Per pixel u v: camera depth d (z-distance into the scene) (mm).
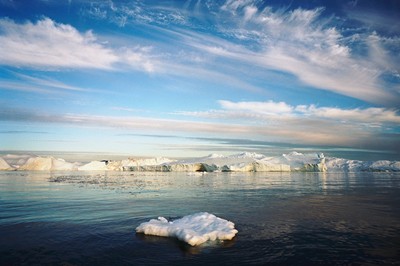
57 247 16656
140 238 18328
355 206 31219
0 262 14500
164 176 105125
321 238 18438
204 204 32812
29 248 16516
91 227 21281
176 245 16891
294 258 14953
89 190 49969
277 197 39688
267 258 14930
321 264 14227
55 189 51719
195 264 14133
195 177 96000
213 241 17688
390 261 14625
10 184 63062
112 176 105688
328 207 30578
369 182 71625
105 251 15961
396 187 56344
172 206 31344
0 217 24906
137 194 43688
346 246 16859
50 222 22922
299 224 22359
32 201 35219
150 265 14031
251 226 21703
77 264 14219
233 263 14258
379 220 23797
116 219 24172
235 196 41031
